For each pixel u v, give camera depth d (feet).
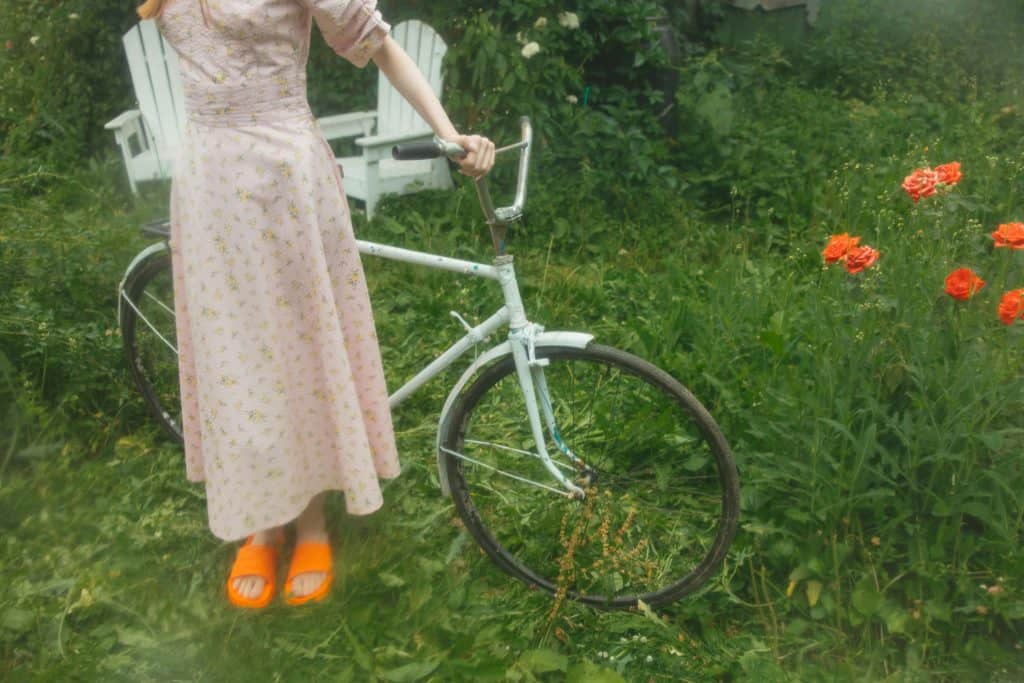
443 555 9.51
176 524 9.77
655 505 9.48
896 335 9.76
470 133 17.46
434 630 8.48
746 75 23.49
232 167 7.48
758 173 18.03
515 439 9.86
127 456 10.77
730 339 11.43
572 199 16.80
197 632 8.46
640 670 8.29
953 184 10.50
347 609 8.73
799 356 10.71
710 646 8.50
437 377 12.25
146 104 17.70
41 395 11.13
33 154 18.31
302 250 7.73
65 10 19.88
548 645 8.54
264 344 7.84
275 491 8.13
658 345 11.84
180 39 7.36
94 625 8.63
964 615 8.54
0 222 13.84
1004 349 9.43
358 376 8.43
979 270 10.87
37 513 9.73
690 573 8.64
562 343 8.29
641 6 18.75
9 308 11.57
